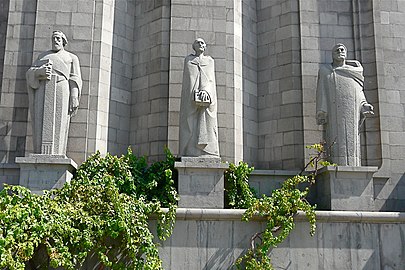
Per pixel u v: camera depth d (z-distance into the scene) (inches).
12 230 314.3
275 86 525.3
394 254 382.6
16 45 502.6
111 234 346.6
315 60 515.8
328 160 444.5
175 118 490.3
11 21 506.9
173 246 371.2
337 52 451.5
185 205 406.9
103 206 354.6
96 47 501.0
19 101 492.1
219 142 488.4
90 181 375.9
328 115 443.5
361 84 449.7
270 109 523.5
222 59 505.0
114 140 502.9
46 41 493.7
